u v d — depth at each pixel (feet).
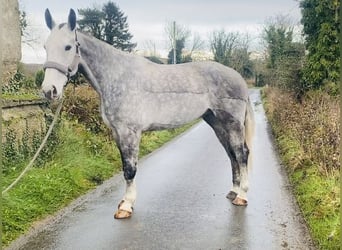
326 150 23.95
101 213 19.70
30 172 22.67
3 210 17.65
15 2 31.42
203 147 42.14
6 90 29.01
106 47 19.10
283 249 15.29
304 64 56.59
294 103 47.57
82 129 33.12
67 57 18.03
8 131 23.77
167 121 20.01
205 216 19.21
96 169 27.71
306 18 56.08
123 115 19.12
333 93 48.75
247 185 21.04
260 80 179.11
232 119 20.76
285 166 30.86
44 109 29.01
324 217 17.43
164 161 34.01
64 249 15.38
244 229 17.47
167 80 19.90
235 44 180.96
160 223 18.28
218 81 20.63
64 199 21.61
